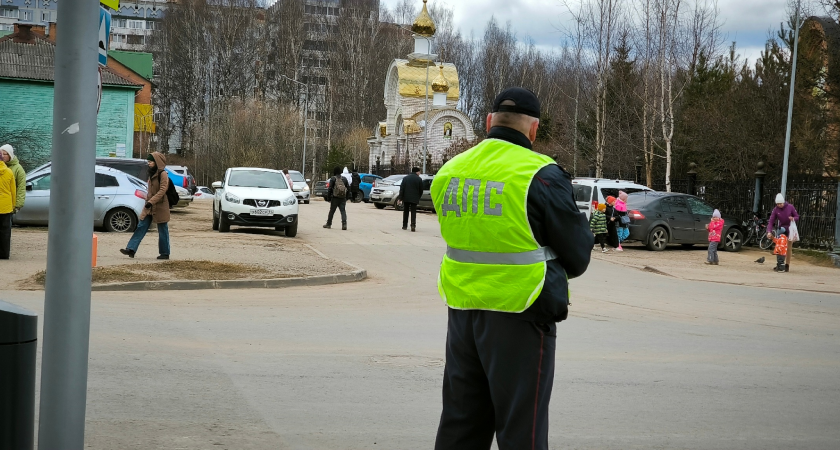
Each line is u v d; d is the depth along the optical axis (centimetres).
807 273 1972
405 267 1689
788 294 1520
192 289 1234
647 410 621
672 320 1106
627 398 655
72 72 333
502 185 344
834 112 3086
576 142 4228
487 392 364
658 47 3516
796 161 3169
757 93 3353
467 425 365
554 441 537
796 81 3097
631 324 1052
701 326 1062
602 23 3759
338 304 1141
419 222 3097
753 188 2809
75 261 335
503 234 341
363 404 607
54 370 334
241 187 2267
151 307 1021
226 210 2206
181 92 8288
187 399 600
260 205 2212
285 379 673
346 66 8656
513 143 358
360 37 8619
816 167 3148
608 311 1170
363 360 760
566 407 621
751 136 3331
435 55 7119
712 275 1841
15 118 4303
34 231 1947
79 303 337
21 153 4275
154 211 1496
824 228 2416
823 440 561
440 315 1070
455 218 356
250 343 820
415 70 7075
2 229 1425
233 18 8156
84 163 336
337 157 7100
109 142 4547
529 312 341
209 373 682
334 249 1998
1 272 1273
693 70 3681
